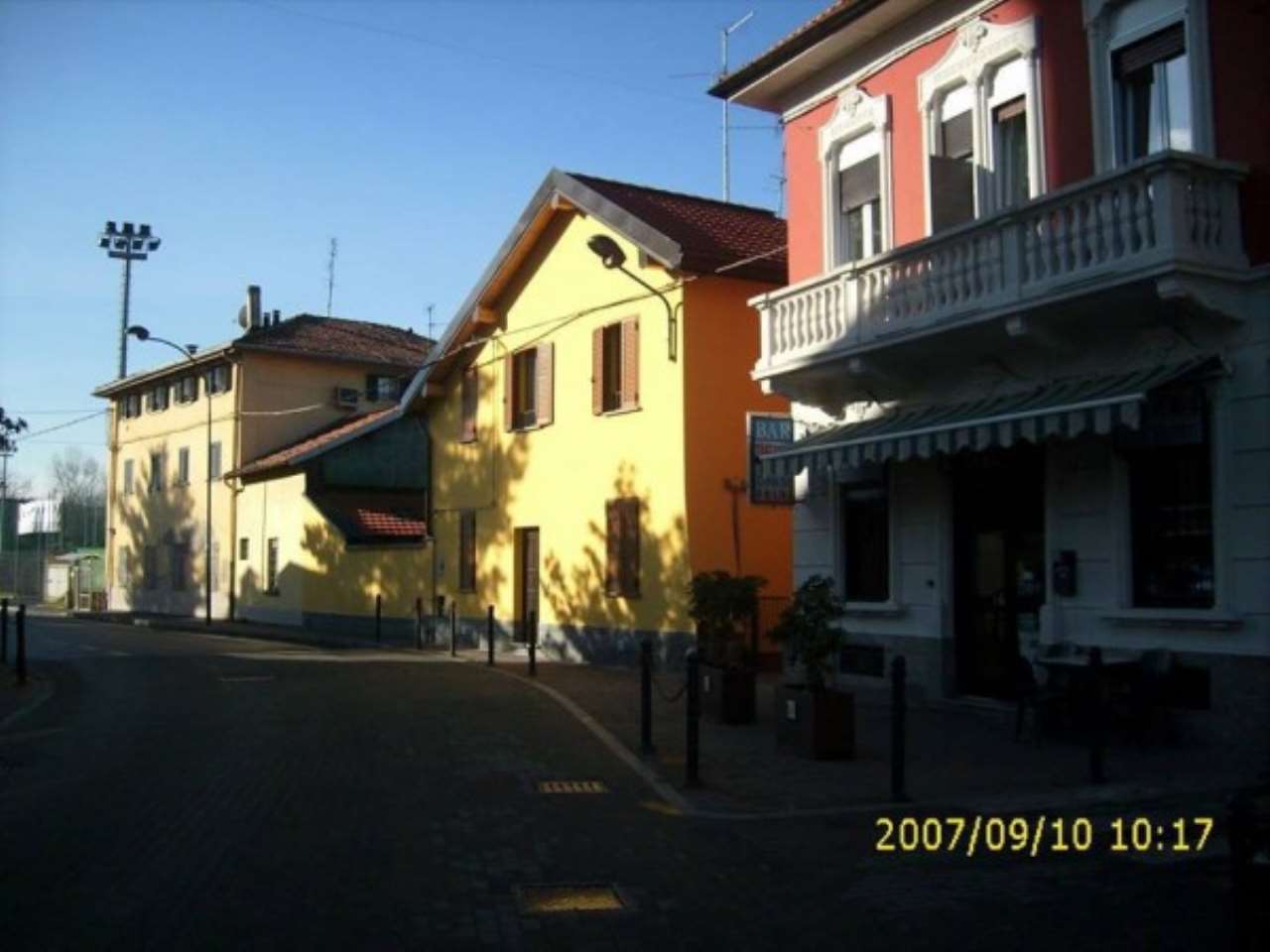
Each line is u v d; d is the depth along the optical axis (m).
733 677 13.92
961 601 14.41
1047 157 12.80
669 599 19.53
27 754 11.81
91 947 5.93
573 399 22.38
